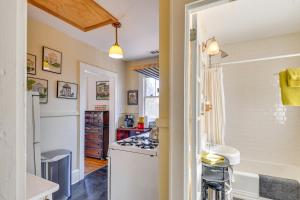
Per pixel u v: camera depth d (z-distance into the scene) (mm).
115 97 4129
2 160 358
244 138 3021
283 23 2322
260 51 2914
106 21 2398
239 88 3070
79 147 3150
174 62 1188
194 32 1264
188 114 1183
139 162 1879
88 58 3352
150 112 4363
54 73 2729
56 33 2746
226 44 3131
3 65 362
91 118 4488
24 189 402
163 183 1324
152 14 2248
